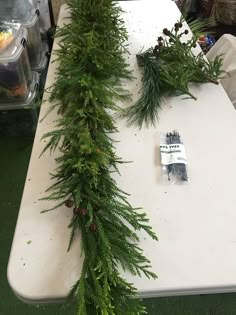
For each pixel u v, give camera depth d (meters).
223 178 0.85
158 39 1.33
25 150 1.95
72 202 0.74
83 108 0.93
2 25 1.75
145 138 0.97
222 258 0.67
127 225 0.73
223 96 1.15
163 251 0.68
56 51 1.19
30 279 0.64
